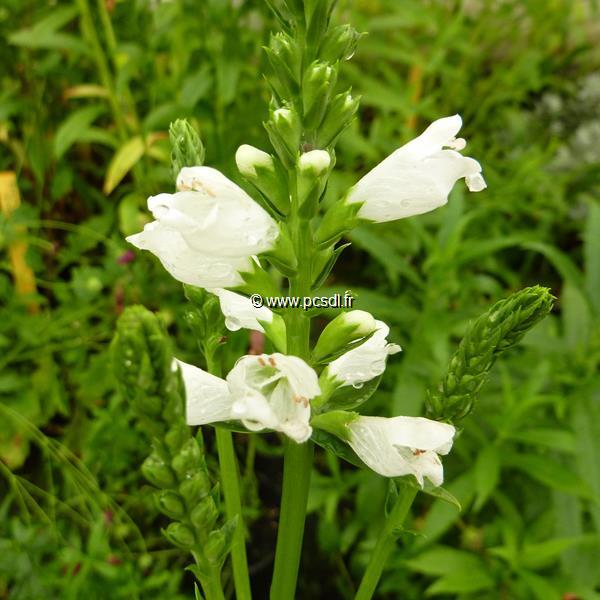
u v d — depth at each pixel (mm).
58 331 325
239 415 98
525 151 499
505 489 304
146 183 368
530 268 476
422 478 114
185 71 365
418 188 114
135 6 360
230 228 109
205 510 102
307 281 117
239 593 141
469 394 124
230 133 366
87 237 357
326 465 354
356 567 300
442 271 304
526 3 485
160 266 349
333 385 126
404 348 330
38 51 391
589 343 295
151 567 294
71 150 420
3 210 328
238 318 134
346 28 110
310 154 106
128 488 313
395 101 398
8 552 229
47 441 274
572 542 242
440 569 257
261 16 353
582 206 481
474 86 521
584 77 551
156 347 89
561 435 264
